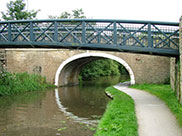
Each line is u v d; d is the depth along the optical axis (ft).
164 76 65.00
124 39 35.58
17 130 25.79
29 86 61.05
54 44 37.76
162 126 20.81
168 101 33.58
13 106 39.32
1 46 42.68
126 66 67.36
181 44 28.25
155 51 33.58
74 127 26.55
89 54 69.51
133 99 38.34
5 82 54.70
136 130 19.49
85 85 82.69
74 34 38.73
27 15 104.37
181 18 28.30
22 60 74.64
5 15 104.01
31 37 39.01
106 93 54.29
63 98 48.73
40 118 30.89
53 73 72.90
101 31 36.01
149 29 33.83
